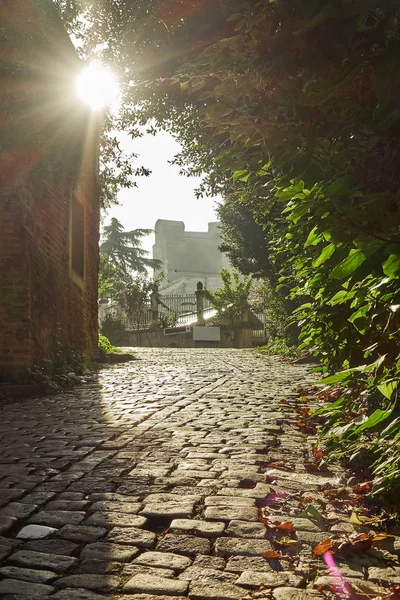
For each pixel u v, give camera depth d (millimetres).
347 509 3604
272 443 5324
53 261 11305
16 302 9430
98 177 12891
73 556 2941
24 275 9484
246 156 2988
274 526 3291
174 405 7672
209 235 60812
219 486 4039
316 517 3412
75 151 10258
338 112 2324
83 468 4539
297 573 2750
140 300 34188
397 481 3072
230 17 2105
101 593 2547
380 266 2338
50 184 10969
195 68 2490
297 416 6684
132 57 6402
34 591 2551
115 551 2990
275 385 9914
